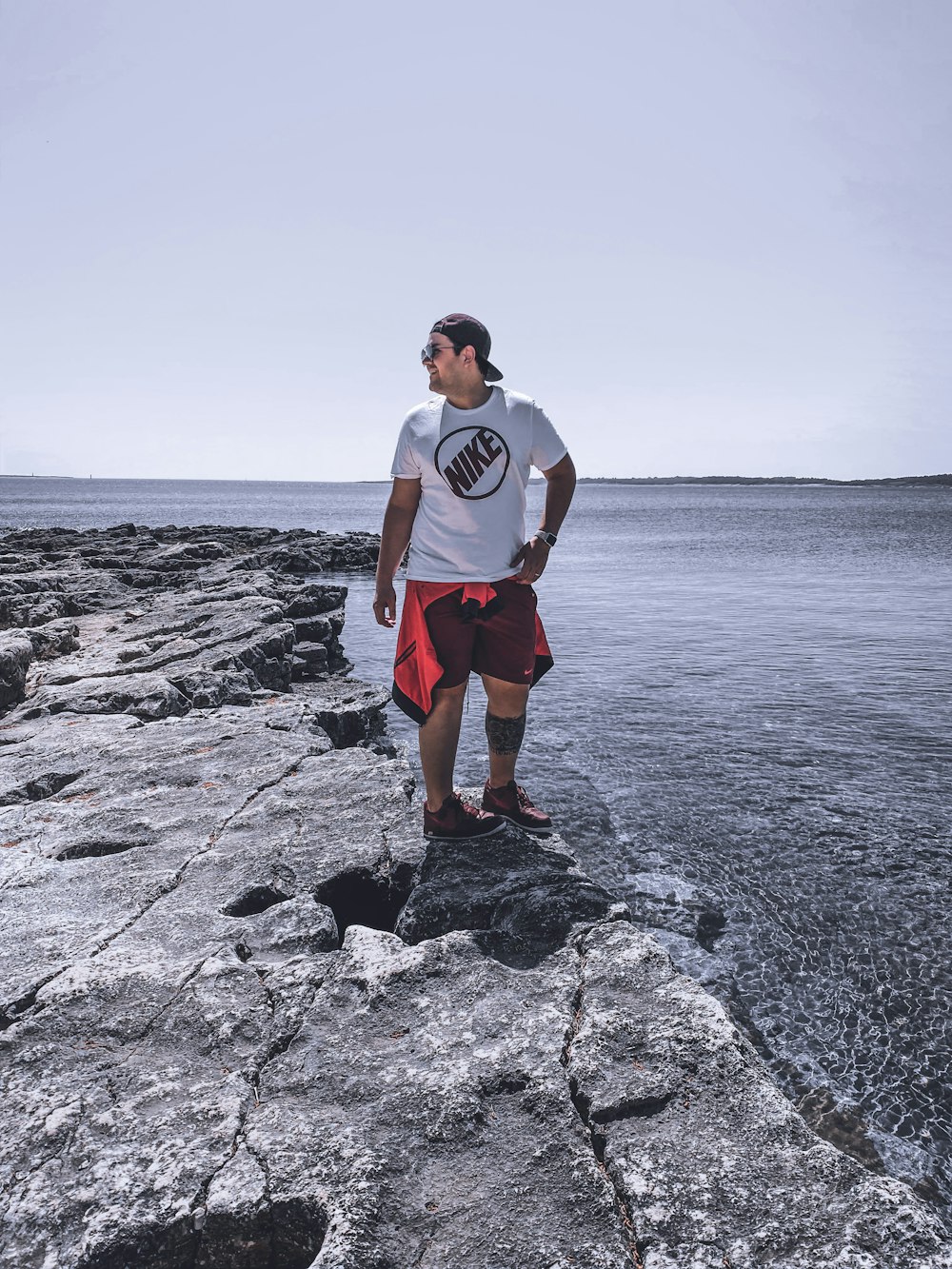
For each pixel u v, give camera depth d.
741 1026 4.11
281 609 11.03
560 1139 1.98
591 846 6.06
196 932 3.01
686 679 11.68
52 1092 2.14
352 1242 1.66
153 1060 2.30
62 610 12.30
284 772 4.67
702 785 7.30
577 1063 2.21
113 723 5.89
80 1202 1.80
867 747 8.42
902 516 88.94
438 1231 1.75
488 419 3.13
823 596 21.56
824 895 5.35
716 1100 2.07
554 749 8.38
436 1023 2.43
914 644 14.23
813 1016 4.20
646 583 25.48
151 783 4.64
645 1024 2.36
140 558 24.56
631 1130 2.00
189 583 17.66
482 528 3.20
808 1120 3.51
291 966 2.72
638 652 13.79
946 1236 1.66
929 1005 4.26
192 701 6.77
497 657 3.38
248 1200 1.79
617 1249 1.68
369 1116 2.06
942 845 6.07
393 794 4.20
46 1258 1.69
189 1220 1.77
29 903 3.25
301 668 9.74
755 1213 1.73
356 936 2.90
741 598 21.38
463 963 2.70
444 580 3.23
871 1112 3.57
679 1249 1.65
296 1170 1.87
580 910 3.00
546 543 3.29
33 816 4.20
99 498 176.75
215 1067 2.28
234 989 2.60
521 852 3.51
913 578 26.03
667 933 4.92
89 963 2.74
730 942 4.83
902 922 5.04
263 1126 2.03
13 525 63.75
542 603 20.66
